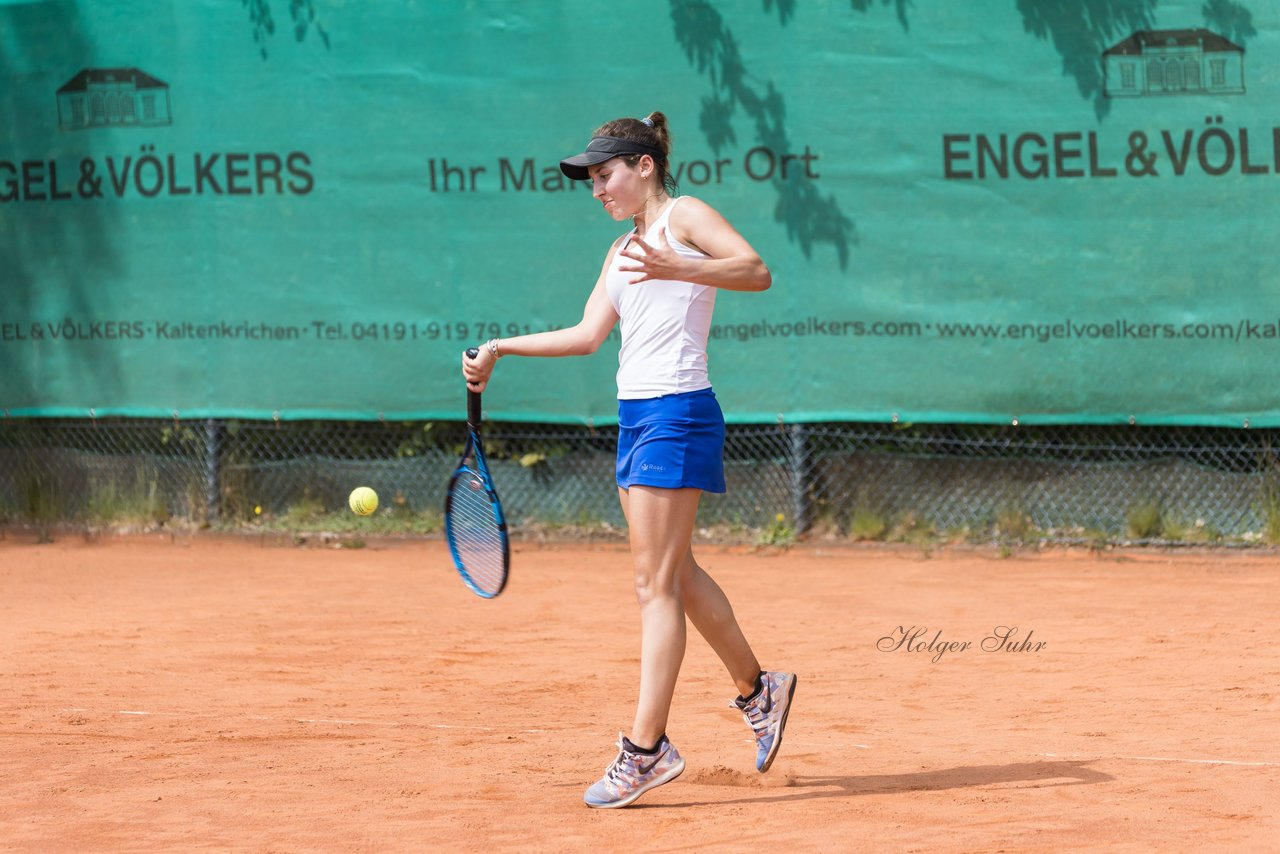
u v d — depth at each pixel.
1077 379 30.98
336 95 33.69
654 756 14.62
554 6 32.56
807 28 31.52
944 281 31.39
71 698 20.48
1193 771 15.84
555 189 32.91
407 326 33.78
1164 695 19.84
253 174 34.22
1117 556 30.69
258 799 15.19
